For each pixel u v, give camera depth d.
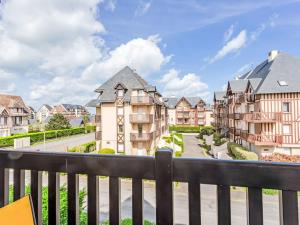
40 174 1.63
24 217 1.46
